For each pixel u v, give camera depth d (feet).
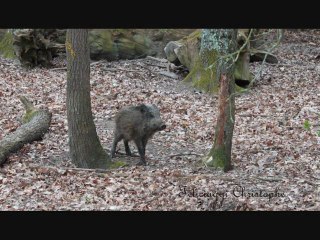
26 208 41.01
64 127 60.59
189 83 79.36
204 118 65.51
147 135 50.52
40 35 87.04
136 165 50.37
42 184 45.24
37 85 78.64
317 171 47.88
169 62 91.20
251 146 55.42
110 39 93.86
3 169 49.03
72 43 48.70
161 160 52.19
